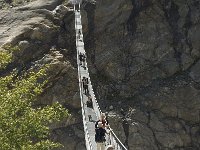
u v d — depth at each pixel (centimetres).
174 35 4031
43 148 1506
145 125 3300
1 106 1470
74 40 3897
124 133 3212
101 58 3875
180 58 3884
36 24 3803
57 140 3034
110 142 1788
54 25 3906
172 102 3488
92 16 4062
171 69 3803
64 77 3400
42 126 1505
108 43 3994
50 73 3356
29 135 1470
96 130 1769
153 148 3198
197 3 4184
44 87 3281
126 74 3784
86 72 3281
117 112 3362
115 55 3894
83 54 3478
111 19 4081
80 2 4078
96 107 2439
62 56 3581
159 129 3306
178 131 3341
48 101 3281
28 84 1630
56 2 4266
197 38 4000
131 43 3988
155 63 3866
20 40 3641
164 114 3441
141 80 3747
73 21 3997
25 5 4228
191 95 3541
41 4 4206
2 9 4250
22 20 3909
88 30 4031
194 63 3869
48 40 3772
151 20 4094
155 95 3528
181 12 4134
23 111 1520
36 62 3497
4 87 1588
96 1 4116
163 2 4156
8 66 3438
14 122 1448
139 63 3853
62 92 3338
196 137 3356
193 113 3462
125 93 3609
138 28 4066
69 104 3322
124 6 4103
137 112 3369
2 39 3619
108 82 3725
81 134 3091
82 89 2877
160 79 3747
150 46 3956
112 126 3225
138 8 4128
